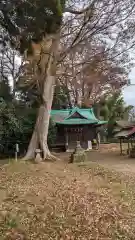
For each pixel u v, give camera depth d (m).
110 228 6.82
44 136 20.05
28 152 19.88
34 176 13.29
